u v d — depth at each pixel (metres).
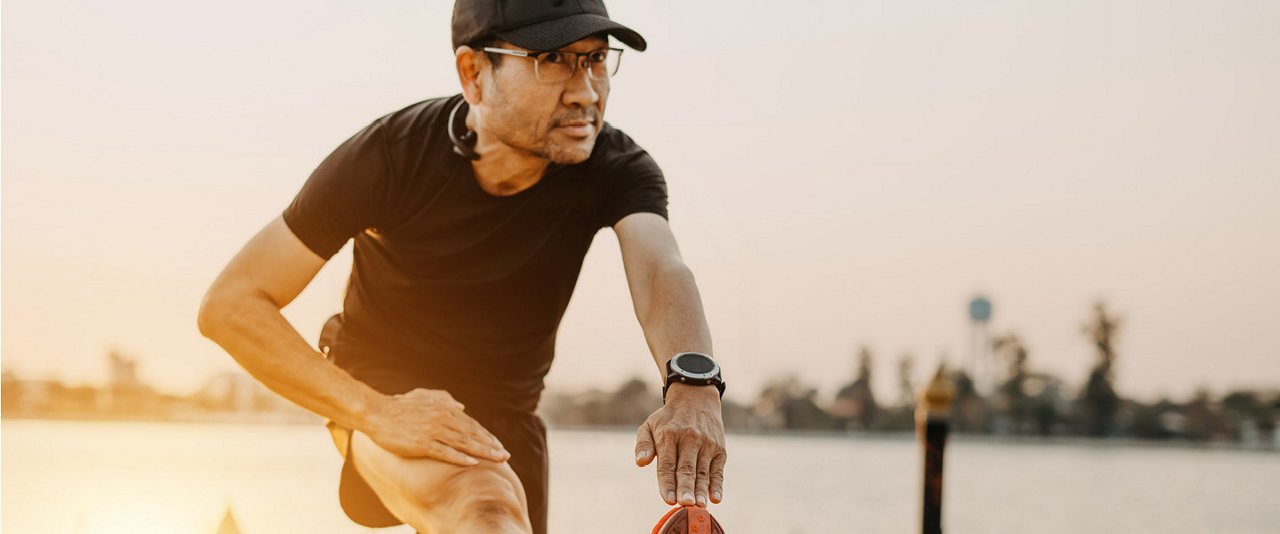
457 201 2.71
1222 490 27.50
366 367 2.95
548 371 3.17
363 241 2.88
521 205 2.74
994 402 61.69
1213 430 60.59
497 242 2.77
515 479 2.46
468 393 2.98
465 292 2.82
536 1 2.42
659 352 2.38
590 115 2.48
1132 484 29.38
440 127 2.71
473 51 2.49
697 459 2.12
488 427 3.03
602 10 2.49
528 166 2.64
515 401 3.07
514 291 2.84
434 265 2.78
